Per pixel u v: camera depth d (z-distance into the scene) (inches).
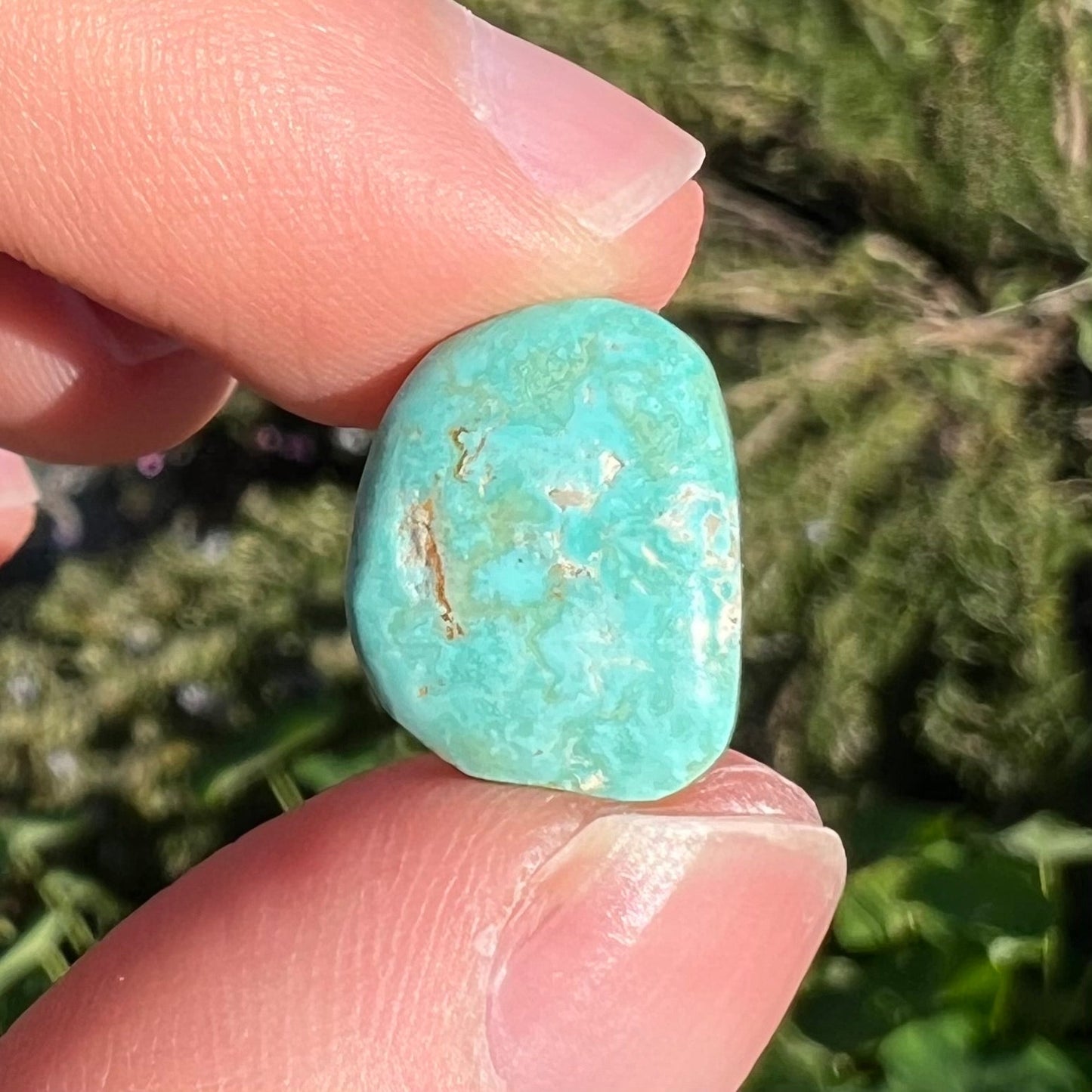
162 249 2.1
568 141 2.1
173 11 2.0
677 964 1.8
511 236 2.0
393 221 2.0
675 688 1.8
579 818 1.9
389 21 2.0
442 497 1.9
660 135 2.1
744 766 2.0
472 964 1.8
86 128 2.0
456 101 2.0
